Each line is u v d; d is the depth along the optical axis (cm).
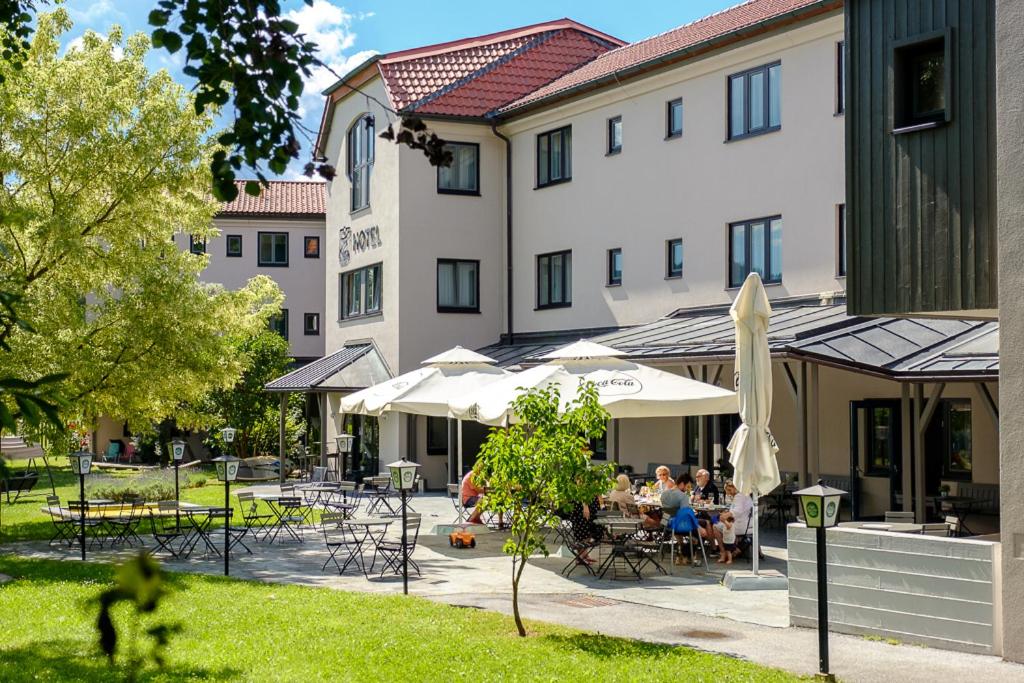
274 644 1021
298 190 5209
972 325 1912
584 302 2900
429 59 3303
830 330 1886
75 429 2588
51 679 879
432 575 1528
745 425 1409
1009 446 989
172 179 1969
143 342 1947
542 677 880
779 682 859
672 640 1066
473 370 2130
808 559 1135
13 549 1816
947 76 1129
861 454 2147
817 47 2220
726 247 2448
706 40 2403
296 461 3847
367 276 3369
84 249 1859
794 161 2272
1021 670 927
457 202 3172
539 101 2964
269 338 4047
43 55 1992
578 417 1068
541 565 1620
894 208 1184
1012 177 1011
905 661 963
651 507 1695
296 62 548
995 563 988
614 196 2792
